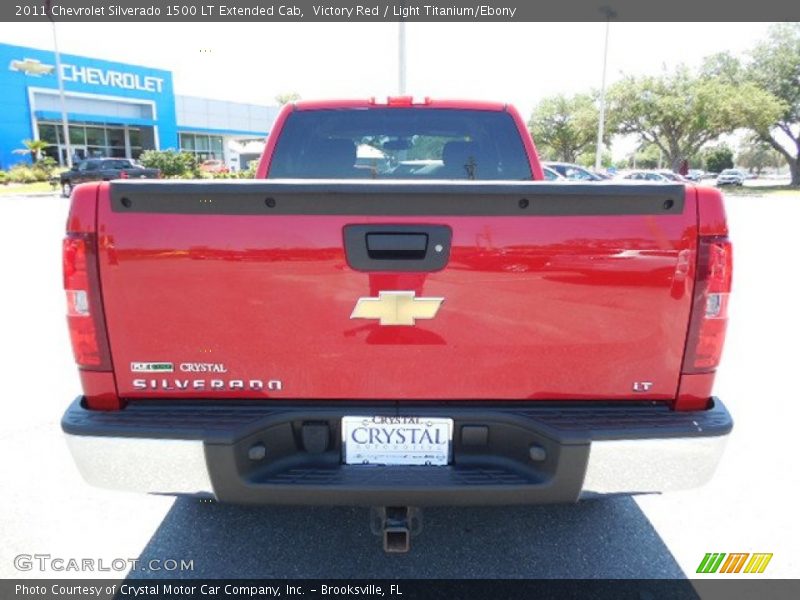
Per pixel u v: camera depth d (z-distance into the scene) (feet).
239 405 6.70
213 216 6.20
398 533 6.79
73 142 124.36
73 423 6.40
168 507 9.89
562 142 164.35
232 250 6.26
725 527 9.46
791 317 22.71
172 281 6.31
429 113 12.16
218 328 6.43
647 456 6.42
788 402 14.55
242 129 164.45
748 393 15.11
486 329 6.46
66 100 120.16
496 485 6.44
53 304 23.81
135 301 6.35
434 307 6.40
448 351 6.52
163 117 139.44
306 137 12.16
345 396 6.66
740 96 132.05
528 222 6.26
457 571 8.34
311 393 6.64
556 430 6.35
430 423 6.59
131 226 6.21
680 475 6.52
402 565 8.43
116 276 6.30
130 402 6.73
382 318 6.43
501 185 6.12
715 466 6.55
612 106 144.87
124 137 134.00
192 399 6.71
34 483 10.60
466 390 6.64
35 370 16.35
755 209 82.64
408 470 6.61
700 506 10.06
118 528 9.32
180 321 6.41
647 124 143.64
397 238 6.27
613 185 6.15
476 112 12.21
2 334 19.86
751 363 17.35
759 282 29.37
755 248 41.39
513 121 12.28
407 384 6.63
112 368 6.53
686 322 6.46
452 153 12.45
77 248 6.26
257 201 6.15
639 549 8.87
